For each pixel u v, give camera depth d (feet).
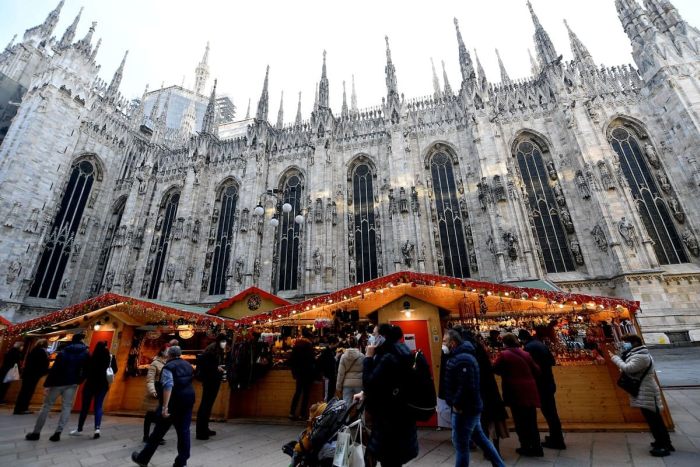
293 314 46.32
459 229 115.03
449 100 133.59
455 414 20.53
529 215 108.99
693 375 55.72
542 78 124.26
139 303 51.60
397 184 118.73
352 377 29.32
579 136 108.37
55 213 135.23
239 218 131.75
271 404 45.29
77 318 56.08
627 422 34.78
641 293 86.43
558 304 40.55
